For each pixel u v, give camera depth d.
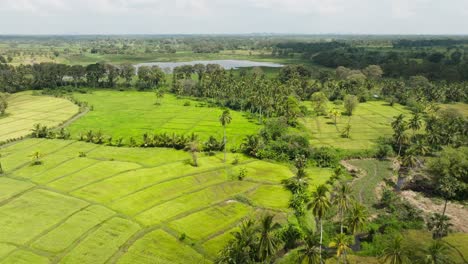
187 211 95.12
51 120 190.25
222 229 87.62
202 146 144.75
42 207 95.88
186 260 76.50
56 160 131.00
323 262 70.25
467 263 75.81
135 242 81.00
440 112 186.25
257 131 170.25
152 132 168.62
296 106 196.38
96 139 152.62
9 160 131.50
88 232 84.62
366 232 90.88
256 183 113.31
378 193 114.75
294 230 85.25
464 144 143.62
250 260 67.38
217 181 113.88
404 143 151.00
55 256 76.50
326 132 175.75
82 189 106.56
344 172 129.62
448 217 97.94
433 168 121.56
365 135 170.38
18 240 81.56
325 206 73.69
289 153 139.25
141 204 98.12
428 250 69.62
